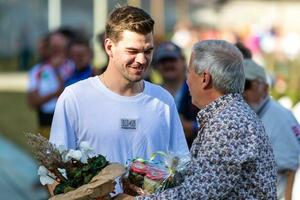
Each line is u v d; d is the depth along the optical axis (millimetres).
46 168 7594
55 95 16812
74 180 7473
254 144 7031
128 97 8484
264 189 7070
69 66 16953
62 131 8336
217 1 74562
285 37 55906
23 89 45625
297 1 69750
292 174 10859
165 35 62406
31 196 18672
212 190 6977
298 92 26328
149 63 8227
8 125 30719
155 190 7492
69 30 17438
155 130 8539
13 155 23797
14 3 76688
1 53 73625
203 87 7395
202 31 61312
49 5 69750
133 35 8016
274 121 10727
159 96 8672
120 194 7480
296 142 10828
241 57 7422
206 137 7133
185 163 7508
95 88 8477
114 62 8234
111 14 8242
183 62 13492
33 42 71000
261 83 10656
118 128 8406
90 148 7664
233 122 7090
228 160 6980
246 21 70875
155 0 68562
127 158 8414
